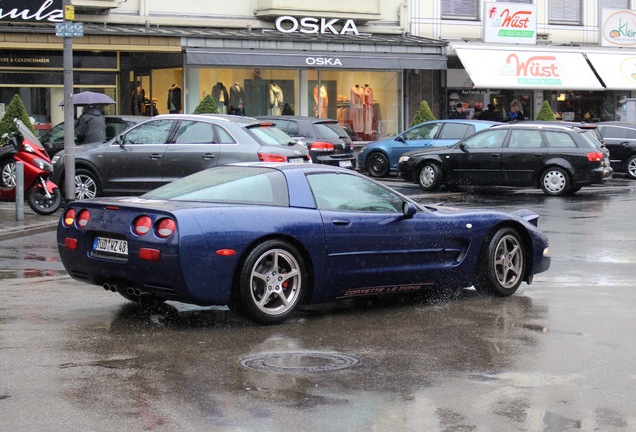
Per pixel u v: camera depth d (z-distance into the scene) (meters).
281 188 8.40
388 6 32.19
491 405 5.83
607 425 5.48
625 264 11.71
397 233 8.79
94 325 8.02
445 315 8.61
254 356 6.99
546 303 9.17
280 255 8.14
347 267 8.51
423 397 5.98
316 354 7.09
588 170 21.23
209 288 7.80
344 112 30.67
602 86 34.16
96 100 20.73
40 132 27.02
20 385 6.17
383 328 8.05
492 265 9.40
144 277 7.89
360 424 5.44
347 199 8.70
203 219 7.80
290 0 29.55
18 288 9.78
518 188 23.88
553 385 6.27
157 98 28.17
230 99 28.56
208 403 5.81
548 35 35.16
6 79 26.50
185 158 16.62
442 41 31.06
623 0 36.78
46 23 25.59
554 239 14.01
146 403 5.80
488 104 33.91
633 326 8.09
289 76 29.52
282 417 5.55
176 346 7.29
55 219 15.88
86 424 5.41
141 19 28.03
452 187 22.98
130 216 7.97
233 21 29.39
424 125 25.88
